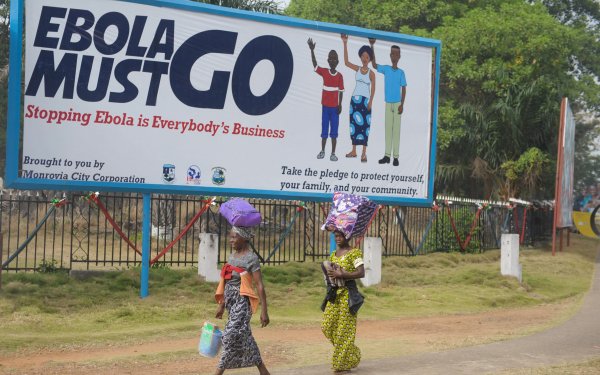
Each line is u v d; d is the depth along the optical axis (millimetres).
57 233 20438
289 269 14977
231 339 6691
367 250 15312
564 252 24922
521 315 13711
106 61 12461
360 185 14867
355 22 33688
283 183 14078
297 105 14219
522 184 28062
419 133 15492
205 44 13289
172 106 13008
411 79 15398
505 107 27297
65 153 12195
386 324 12227
